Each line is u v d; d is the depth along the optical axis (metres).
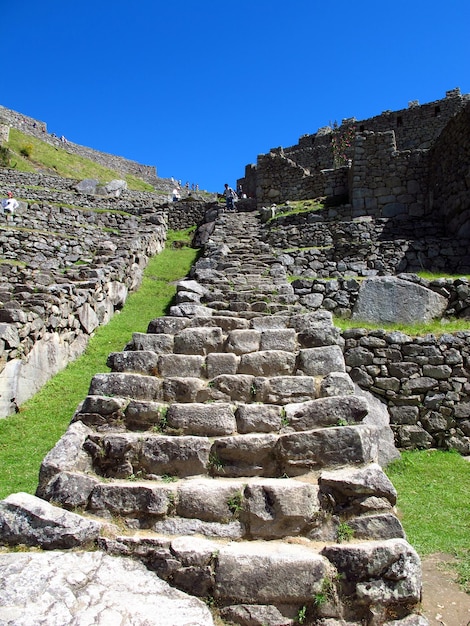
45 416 6.72
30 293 8.27
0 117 40.44
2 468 5.23
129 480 3.55
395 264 11.88
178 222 20.11
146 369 4.65
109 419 4.01
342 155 26.05
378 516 3.10
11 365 6.90
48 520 3.04
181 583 2.85
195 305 7.92
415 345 7.13
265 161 18.38
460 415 6.87
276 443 3.65
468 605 3.27
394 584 2.78
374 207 14.81
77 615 2.45
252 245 12.90
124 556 2.97
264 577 2.80
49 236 14.00
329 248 12.34
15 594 2.52
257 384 4.32
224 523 3.21
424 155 14.77
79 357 8.76
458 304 8.50
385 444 6.46
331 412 3.88
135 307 11.20
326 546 2.92
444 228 13.23
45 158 39.09
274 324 5.65
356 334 7.27
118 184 27.88
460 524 4.49
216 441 3.68
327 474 3.33
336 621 2.71
